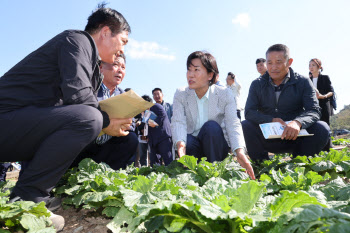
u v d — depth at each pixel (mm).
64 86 1875
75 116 1834
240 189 1345
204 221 1149
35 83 1920
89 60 2064
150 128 5613
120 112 2279
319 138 3711
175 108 3541
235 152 3078
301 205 1204
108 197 1897
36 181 1745
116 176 2510
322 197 1515
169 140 5582
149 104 2242
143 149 6469
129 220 1601
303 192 1206
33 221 1549
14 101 1851
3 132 1778
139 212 1222
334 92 6188
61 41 2002
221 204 1331
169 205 1170
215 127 3219
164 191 1729
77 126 1832
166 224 1262
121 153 3592
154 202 1596
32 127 1788
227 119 3301
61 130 1819
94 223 1943
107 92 3695
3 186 3441
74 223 1987
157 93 7395
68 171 2863
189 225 1291
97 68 2301
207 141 3215
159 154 5773
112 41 2299
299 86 3879
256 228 1143
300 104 3998
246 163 2938
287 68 3891
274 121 3715
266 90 4090
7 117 1782
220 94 3428
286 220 1070
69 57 1941
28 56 2014
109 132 2332
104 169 2688
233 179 2068
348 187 1811
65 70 1921
